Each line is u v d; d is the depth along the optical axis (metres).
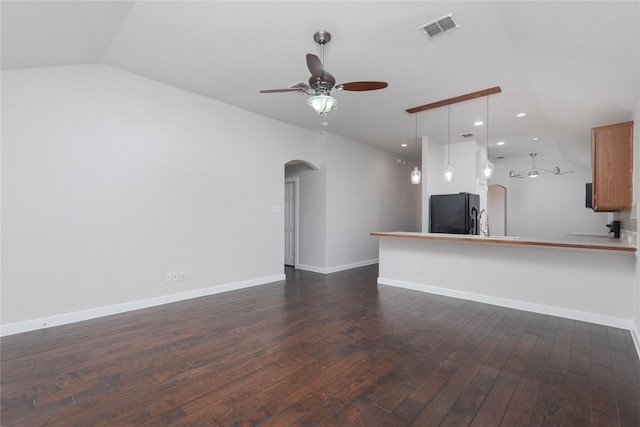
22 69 2.97
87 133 3.34
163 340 2.81
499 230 9.02
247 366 2.34
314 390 2.03
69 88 3.23
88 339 2.83
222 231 4.52
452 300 4.12
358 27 2.64
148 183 3.78
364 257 6.96
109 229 3.49
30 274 3.01
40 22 2.35
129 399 1.93
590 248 3.14
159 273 3.88
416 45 2.91
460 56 3.10
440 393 2.00
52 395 1.97
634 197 3.15
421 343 2.75
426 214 6.15
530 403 1.90
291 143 5.52
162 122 3.90
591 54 2.33
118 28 2.71
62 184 3.19
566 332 3.03
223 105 4.52
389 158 7.76
